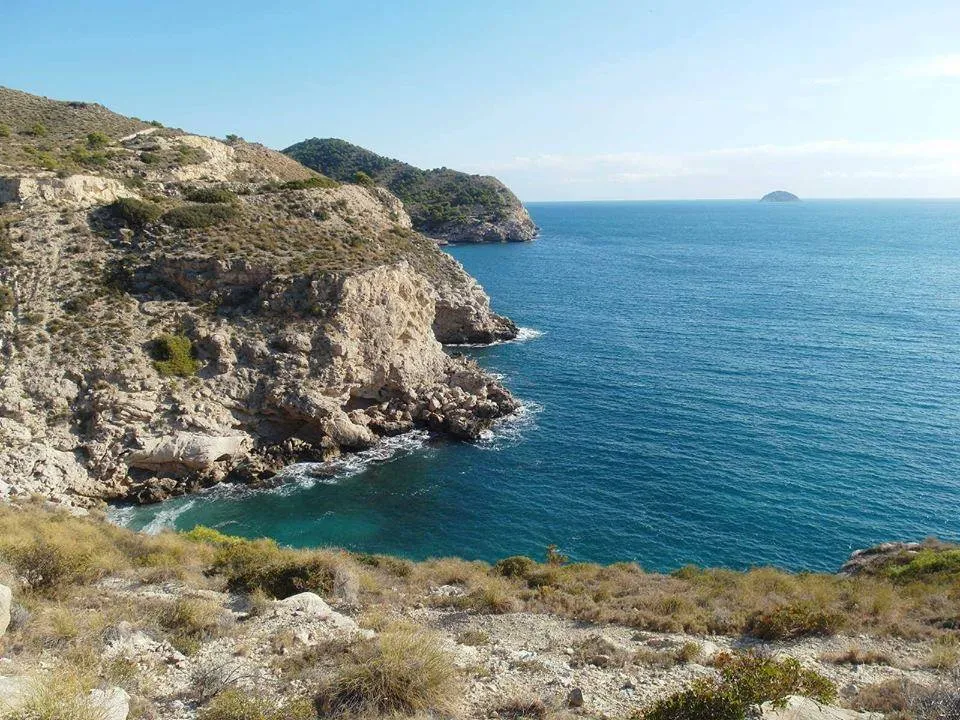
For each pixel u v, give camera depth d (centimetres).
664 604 1923
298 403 4866
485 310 8406
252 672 1223
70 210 5738
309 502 4288
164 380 4669
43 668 1111
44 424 4259
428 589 2178
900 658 1480
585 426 5350
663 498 4128
